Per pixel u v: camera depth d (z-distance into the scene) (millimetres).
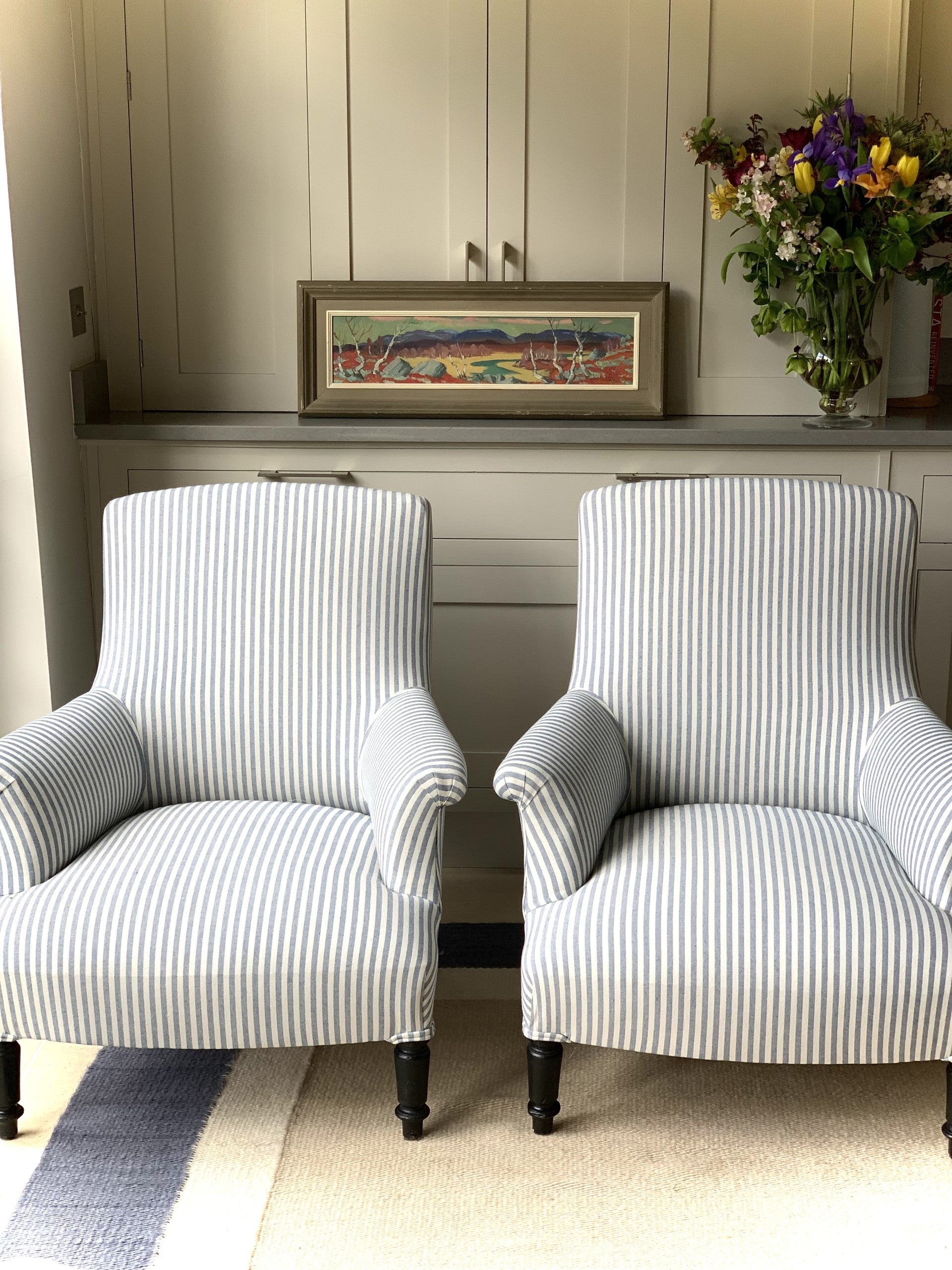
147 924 1738
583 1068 2094
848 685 2127
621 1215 1747
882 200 2514
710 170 2760
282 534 2186
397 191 2783
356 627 2162
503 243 2795
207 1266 1649
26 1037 1772
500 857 2902
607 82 2725
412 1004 1776
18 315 2404
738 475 2711
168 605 2184
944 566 2744
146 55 2727
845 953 1691
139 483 2750
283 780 2141
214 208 2797
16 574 2533
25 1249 1674
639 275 2816
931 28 2959
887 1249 1686
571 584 2764
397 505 2195
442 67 2719
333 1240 1698
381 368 2795
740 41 2703
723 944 1706
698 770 2135
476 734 2848
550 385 2793
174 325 2859
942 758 1856
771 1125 1940
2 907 1782
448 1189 1798
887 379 2867
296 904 1769
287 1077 2064
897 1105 1990
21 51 2408
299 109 2742
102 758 2002
